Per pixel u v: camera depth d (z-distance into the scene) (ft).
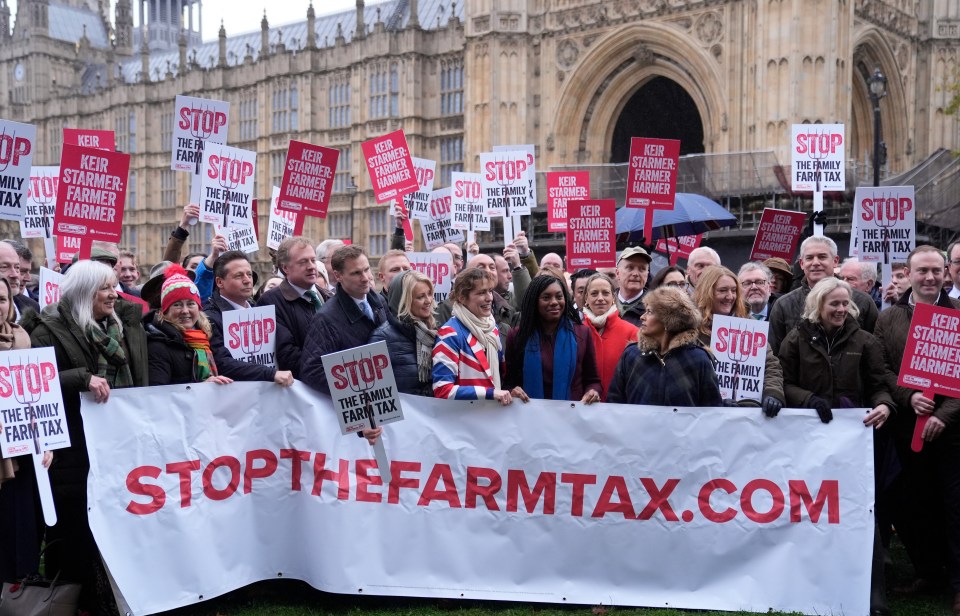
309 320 35.53
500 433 30.78
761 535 30.50
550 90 153.07
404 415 30.81
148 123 234.38
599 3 146.82
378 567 30.50
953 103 119.96
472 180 57.57
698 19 136.36
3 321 27.86
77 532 29.94
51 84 270.26
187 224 41.27
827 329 32.09
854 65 140.67
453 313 31.99
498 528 30.78
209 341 32.94
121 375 29.53
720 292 32.89
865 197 43.34
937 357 30.27
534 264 47.65
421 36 185.16
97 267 29.01
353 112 194.70
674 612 30.37
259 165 210.59
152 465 29.30
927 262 31.81
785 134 124.98
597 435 30.68
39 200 45.19
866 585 30.04
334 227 200.54
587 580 30.71
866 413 30.53
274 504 30.99
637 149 46.85
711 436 30.55
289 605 31.01
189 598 29.43
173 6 388.16
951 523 30.89
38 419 26.89
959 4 151.43
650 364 31.01
